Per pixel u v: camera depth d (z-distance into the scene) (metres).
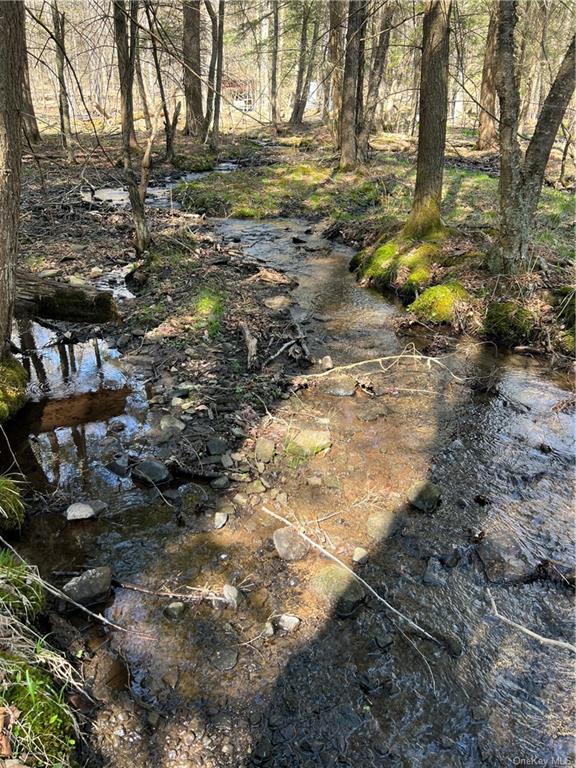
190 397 5.65
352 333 7.53
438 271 8.66
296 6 25.84
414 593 3.55
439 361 6.81
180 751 2.62
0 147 4.61
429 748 2.71
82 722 2.66
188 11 20.23
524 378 6.43
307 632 3.24
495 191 15.05
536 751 2.72
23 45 4.59
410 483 4.57
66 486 4.34
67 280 8.52
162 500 4.24
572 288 7.22
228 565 3.68
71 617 3.25
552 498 4.47
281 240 12.06
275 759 2.62
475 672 3.07
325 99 28.53
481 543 3.96
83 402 5.52
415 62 26.89
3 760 2.32
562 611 3.49
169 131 19.45
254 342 6.69
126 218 12.09
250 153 22.70
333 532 4.01
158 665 3.00
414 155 21.52
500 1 6.69
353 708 2.85
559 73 6.89
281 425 5.27
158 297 8.02
